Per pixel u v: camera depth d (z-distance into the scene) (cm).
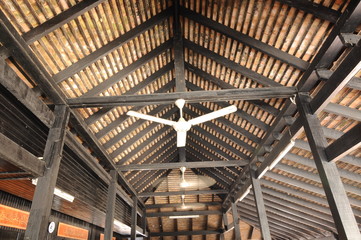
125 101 432
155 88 610
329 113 466
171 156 967
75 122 464
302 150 593
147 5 424
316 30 364
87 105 431
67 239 664
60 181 449
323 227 918
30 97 332
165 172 1065
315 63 372
